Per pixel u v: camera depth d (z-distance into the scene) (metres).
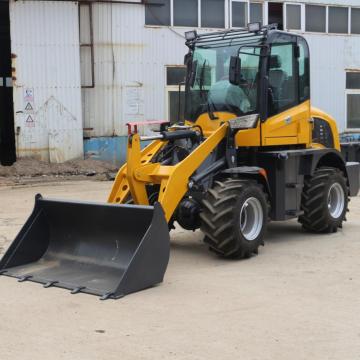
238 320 5.05
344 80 19.89
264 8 18.55
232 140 7.43
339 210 9.01
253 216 7.28
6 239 8.62
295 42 8.25
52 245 6.87
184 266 6.92
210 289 5.96
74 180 15.84
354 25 19.86
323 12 19.38
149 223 6.11
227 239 6.85
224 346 4.48
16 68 16.55
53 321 5.05
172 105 18.02
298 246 7.98
